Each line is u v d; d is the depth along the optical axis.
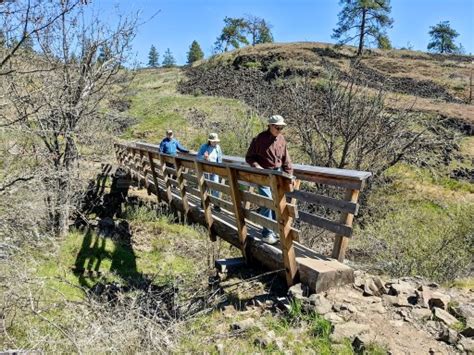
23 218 5.68
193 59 87.31
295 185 6.05
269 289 5.10
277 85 21.48
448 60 54.38
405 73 43.75
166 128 26.03
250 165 5.75
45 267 7.17
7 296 4.71
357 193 4.84
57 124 8.16
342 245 5.04
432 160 19.36
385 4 52.59
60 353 4.07
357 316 4.07
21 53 5.06
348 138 13.43
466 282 6.42
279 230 4.77
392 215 12.62
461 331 3.87
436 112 25.16
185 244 9.98
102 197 12.92
